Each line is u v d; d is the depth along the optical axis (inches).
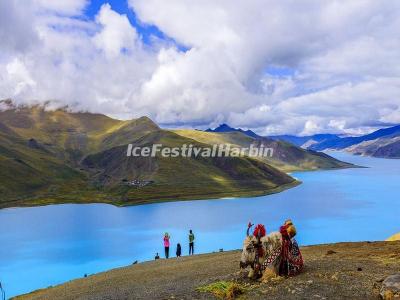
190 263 1163.3
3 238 6328.7
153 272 1061.1
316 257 820.0
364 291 508.1
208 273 858.1
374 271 601.6
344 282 550.6
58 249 5462.6
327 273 605.0
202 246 5561.0
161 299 598.5
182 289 663.8
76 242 5979.3
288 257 617.0
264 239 628.1
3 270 4298.7
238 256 1147.3
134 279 984.9
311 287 541.6
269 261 616.4
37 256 5024.6
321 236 6314.0
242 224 7578.7
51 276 4010.8
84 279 1279.5
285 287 553.3
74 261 4741.6
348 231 6752.0
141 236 6461.6
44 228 7352.4
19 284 3673.7
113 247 5565.9
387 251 782.5
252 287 578.9
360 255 772.6
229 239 6097.4
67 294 948.0
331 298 494.9
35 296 1104.2
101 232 6894.7
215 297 561.0
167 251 1873.8
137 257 4913.9
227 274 758.5
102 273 1369.3
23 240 6146.7
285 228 631.2
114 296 719.7
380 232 6648.6
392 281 493.0
